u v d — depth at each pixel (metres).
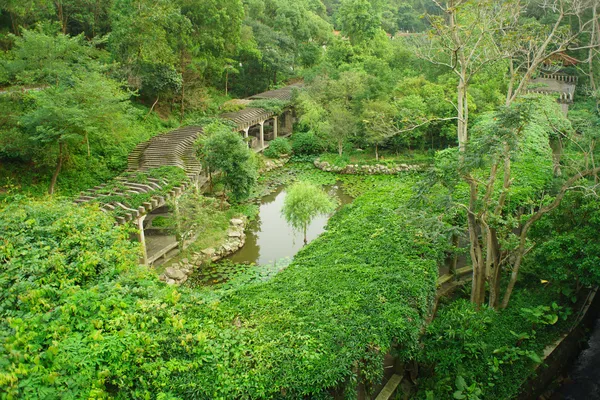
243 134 26.77
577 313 10.85
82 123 15.31
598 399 9.37
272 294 8.55
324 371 6.36
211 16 26.92
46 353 5.45
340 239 11.54
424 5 46.78
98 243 8.59
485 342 8.91
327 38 45.28
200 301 7.83
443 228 9.02
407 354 7.76
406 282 8.97
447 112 23.89
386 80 27.78
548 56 9.03
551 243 10.09
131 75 23.19
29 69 17.36
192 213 14.73
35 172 17.34
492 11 9.46
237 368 6.21
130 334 6.14
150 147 21.12
